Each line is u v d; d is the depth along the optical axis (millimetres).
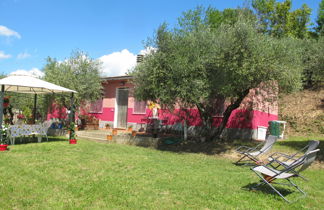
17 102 20328
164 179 5664
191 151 10195
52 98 17531
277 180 5902
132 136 12320
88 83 15898
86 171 6223
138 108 16188
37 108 19406
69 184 5145
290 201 4465
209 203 4262
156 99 10484
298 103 18578
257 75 8203
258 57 7887
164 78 9227
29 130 10641
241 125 12258
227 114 10898
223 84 8703
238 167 7328
